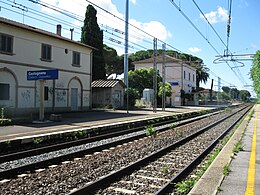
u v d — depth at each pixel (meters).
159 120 28.52
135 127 23.78
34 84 30.41
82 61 37.81
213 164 9.42
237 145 12.41
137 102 52.03
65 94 34.97
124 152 12.84
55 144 15.05
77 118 27.38
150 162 10.86
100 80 46.84
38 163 10.03
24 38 29.28
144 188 7.60
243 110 58.31
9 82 27.83
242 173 8.25
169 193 7.25
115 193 7.17
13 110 28.09
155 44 40.50
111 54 70.75
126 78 48.06
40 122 22.78
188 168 9.52
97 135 18.69
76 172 9.36
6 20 28.80
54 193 7.21
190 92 82.56
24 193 7.21
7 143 13.11
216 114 44.22
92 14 47.91
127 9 45.72
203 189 6.75
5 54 27.30
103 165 10.48
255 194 6.41
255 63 38.47
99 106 44.44
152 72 60.34
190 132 21.22
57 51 33.59
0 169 9.75
